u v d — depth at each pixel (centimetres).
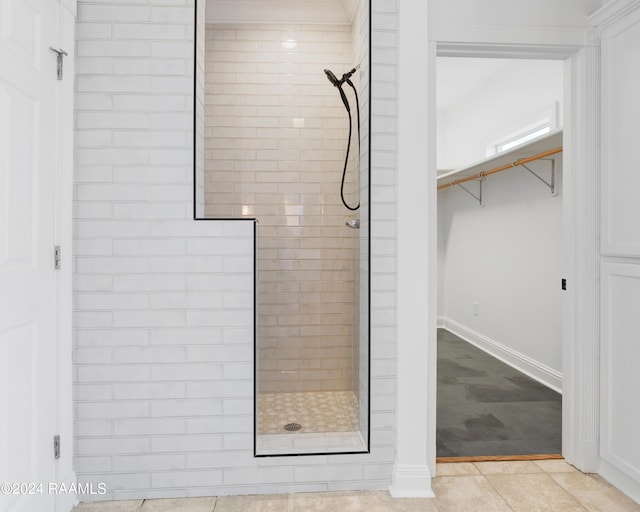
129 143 193
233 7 284
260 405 255
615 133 202
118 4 192
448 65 396
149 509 185
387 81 201
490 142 429
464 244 502
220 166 285
